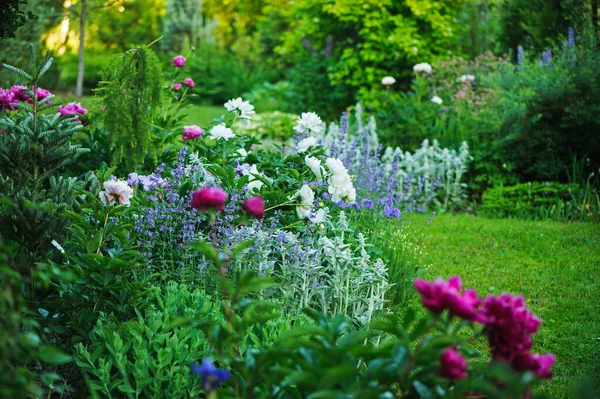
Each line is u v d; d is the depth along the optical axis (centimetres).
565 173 844
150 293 327
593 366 390
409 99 983
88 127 603
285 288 383
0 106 510
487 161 868
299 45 1284
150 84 517
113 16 1973
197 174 412
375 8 1119
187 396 297
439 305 207
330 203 491
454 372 195
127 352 313
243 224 404
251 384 225
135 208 381
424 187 843
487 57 1032
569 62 873
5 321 212
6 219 322
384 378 224
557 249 638
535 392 353
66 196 349
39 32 812
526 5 1148
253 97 1560
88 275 311
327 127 1168
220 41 2183
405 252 520
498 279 553
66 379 312
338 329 237
